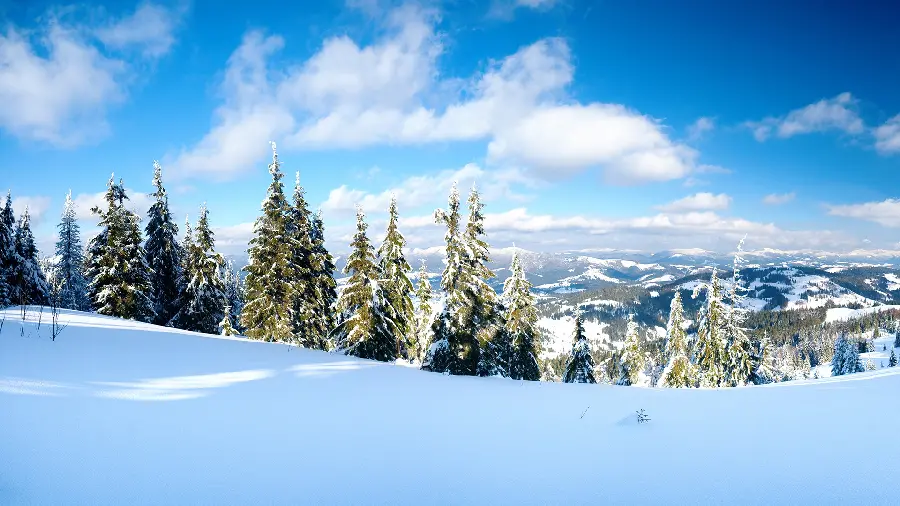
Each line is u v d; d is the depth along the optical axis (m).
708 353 31.73
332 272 30.84
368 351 21.25
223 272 36.88
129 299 28.58
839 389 9.69
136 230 29.86
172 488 3.73
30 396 5.89
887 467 4.39
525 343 29.06
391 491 3.93
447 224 19.53
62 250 42.38
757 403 8.34
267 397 7.82
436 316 19.16
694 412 7.59
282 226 25.58
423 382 11.58
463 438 5.86
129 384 7.39
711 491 3.92
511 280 29.64
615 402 8.86
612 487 4.06
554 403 8.75
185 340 14.12
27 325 11.84
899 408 7.32
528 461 4.86
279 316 25.28
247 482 3.98
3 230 27.84
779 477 4.20
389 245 25.92
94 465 4.07
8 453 4.10
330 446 5.22
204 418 6.02
